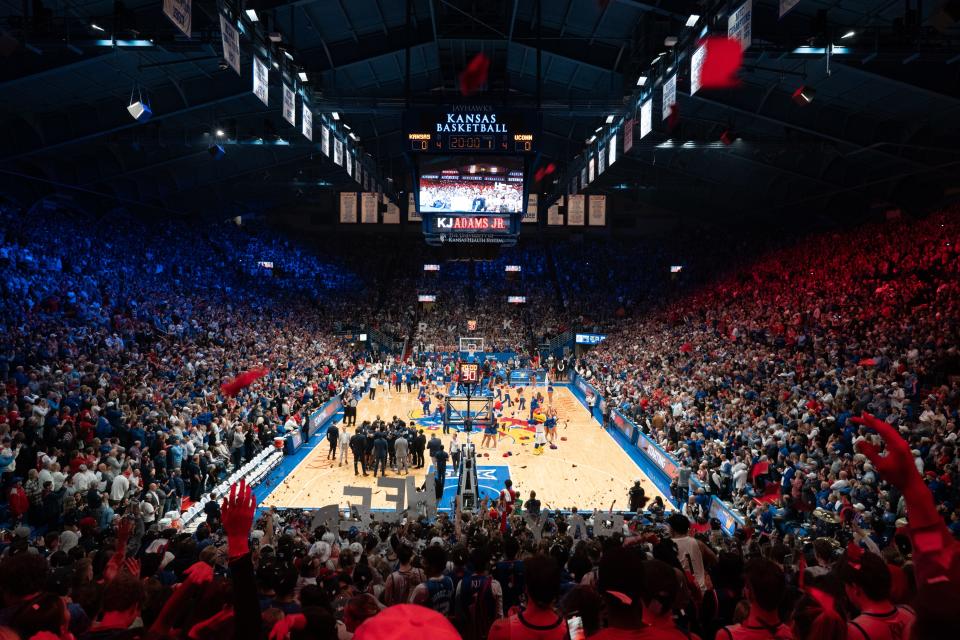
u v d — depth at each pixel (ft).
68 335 82.69
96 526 38.73
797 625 10.54
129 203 131.85
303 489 72.02
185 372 88.28
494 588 18.51
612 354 137.69
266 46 71.41
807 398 71.61
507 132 79.20
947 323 78.13
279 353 121.49
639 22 84.28
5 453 47.67
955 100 71.31
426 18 92.99
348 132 114.93
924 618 5.68
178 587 10.09
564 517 45.96
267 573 16.34
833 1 61.77
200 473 60.64
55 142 88.53
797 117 89.30
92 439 54.85
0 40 53.16
